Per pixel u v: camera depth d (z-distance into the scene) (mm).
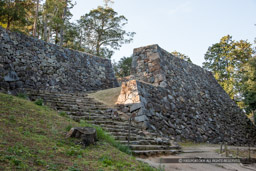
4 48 11039
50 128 5652
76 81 14906
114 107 11070
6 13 14594
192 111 14578
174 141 9930
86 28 29844
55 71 13672
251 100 18375
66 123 6523
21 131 4863
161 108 11711
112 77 18203
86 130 5508
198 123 14188
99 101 11828
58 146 4613
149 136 8914
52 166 3521
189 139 12133
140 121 9945
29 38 12836
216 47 37719
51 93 11016
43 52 13383
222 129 16203
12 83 10047
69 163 3850
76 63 15570
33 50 12758
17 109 6469
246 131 19312
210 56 38531
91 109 9867
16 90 9852
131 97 10812
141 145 7277
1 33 11227
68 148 4645
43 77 12742
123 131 8039
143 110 10164
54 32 28641
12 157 3418
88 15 28812
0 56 10578
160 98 12164
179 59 17469
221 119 17312
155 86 12391
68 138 5211
